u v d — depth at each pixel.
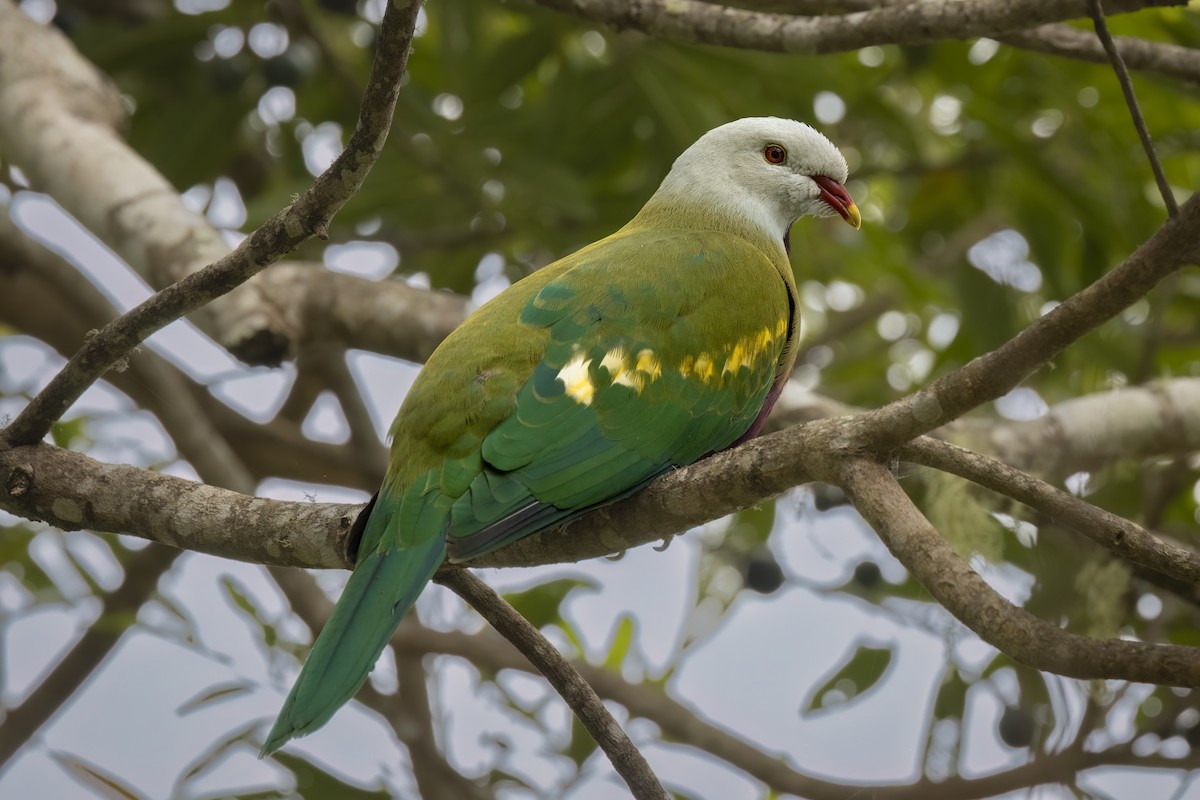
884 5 10.05
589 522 7.43
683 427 7.93
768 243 10.45
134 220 11.00
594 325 7.87
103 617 11.73
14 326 13.41
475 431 7.26
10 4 12.31
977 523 9.26
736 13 10.07
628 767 6.67
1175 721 10.52
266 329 10.60
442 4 13.01
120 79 13.97
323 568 7.14
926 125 15.40
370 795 10.98
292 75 13.31
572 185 12.99
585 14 10.37
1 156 14.04
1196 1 12.18
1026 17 9.11
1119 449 11.84
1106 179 13.70
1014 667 11.18
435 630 12.79
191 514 7.21
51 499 7.34
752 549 12.84
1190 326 15.46
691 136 13.38
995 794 10.65
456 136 13.09
